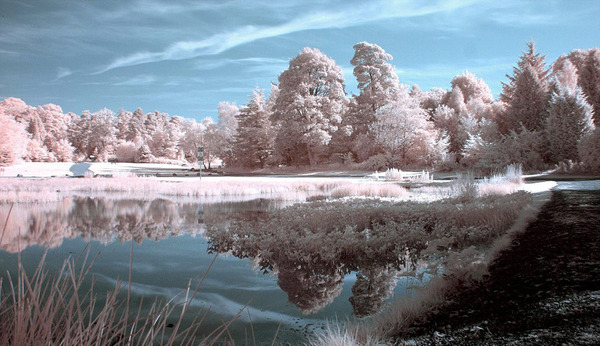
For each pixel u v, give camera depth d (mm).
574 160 26203
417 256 6059
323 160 50281
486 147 28875
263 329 3271
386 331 2891
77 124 108062
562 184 15766
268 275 5191
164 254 6500
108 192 20406
